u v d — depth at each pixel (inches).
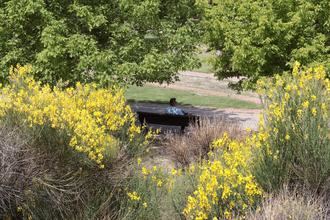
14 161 242.8
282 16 539.8
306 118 265.7
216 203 245.8
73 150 258.5
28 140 250.7
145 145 298.2
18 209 249.3
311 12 531.5
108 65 511.2
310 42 537.6
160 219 276.5
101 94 296.5
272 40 533.0
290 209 228.5
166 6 579.8
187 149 400.8
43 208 257.3
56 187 256.4
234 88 638.5
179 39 550.9
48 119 257.0
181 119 644.7
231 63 591.8
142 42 539.5
